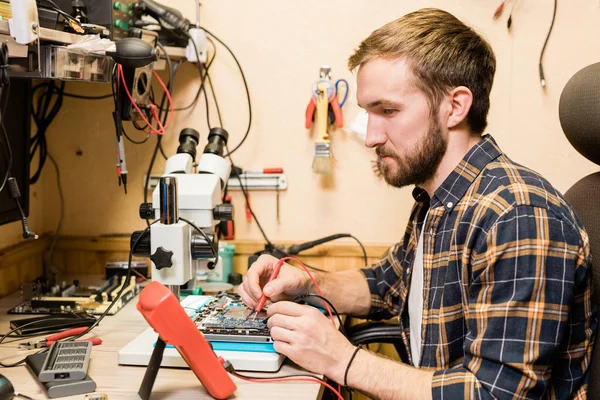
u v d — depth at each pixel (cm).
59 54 132
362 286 163
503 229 112
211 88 198
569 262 110
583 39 182
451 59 123
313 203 200
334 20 191
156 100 199
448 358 126
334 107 190
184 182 133
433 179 133
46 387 110
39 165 201
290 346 119
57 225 207
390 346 201
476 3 185
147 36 168
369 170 196
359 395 194
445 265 127
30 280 196
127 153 203
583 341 120
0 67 115
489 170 125
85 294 173
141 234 126
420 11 133
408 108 125
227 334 127
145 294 105
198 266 132
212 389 108
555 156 188
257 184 199
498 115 188
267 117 197
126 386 114
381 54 125
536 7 183
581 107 125
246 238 203
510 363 106
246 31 194
